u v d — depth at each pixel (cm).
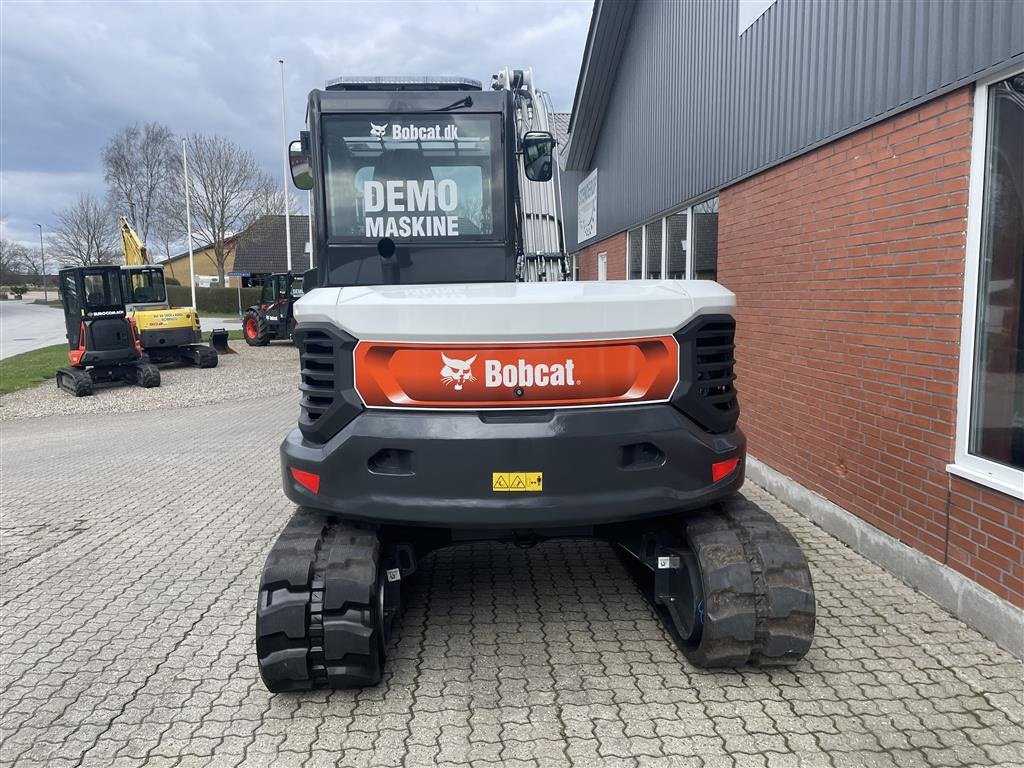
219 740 308
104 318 1421
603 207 1283
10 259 8700
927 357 421
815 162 543
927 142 418
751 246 660
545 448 317
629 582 470
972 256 387
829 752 290
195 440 980
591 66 1143
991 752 289
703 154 774
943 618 397
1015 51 347
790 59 575
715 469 334
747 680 344
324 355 332
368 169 472
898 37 439
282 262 5594
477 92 473
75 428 1121
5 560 531
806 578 335
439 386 321
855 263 494
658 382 327
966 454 394
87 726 321
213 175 4844
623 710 322
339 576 329
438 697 337
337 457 327
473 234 478
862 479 490
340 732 312
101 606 448
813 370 554
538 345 318
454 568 498
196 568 509
